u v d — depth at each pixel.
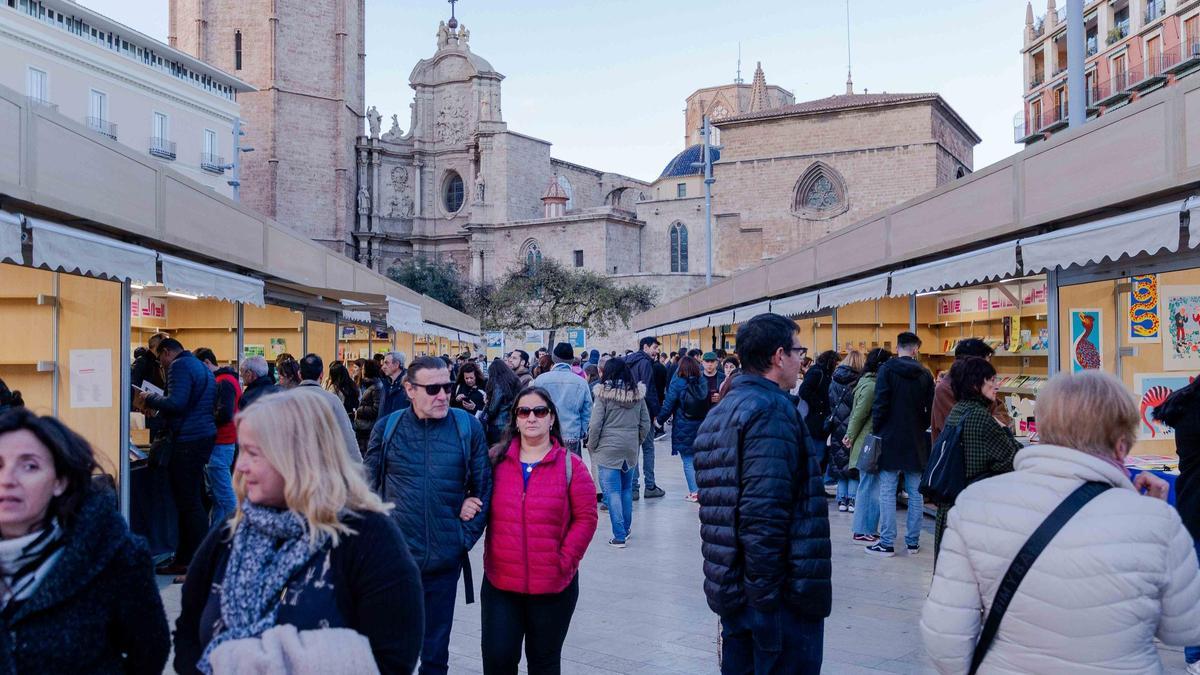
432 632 4.64
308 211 71.19
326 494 2.30
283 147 69.88
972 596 2.55
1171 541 2.39
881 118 61.56
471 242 76.00
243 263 9.80
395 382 9.59
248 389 8.09
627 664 5.58
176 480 7.87
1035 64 61.59
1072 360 7.88
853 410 9.17
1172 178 5.72
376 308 16.28
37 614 2.28
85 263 6.42
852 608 6.71
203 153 49.31
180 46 71.75
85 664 2.33
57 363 7.70
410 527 4.60
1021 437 9.77
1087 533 2.36
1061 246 6.64
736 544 3.55
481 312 64.56
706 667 5.52
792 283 14.75
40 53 38.06
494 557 4.52
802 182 62.97
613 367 9.27
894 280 9.93
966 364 5.68
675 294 65.00
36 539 2.31
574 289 59.03
